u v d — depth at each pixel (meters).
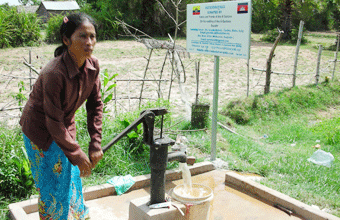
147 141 2.71
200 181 4.25
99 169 4.21
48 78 2.27
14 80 11.28
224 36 4.48
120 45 22.20
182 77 12.71
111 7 26.56
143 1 27.02
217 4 4.46
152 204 2.85
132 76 12.62
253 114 8.26
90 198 3.65
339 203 3.77
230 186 4.12
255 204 3.68
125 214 3.38
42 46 21.48
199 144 5.41
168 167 4.44
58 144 2.37
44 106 2.31
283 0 25.86
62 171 2.54
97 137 2.71
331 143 6.59
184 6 25.97
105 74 5.15
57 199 2.55
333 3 35.19
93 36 2.38
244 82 12.36
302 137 6.98
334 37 30.09
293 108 8.97
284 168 4.74
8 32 20.78
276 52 20.03
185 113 7.62
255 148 5.59
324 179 4.49
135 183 3.93
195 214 2.86
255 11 31.55
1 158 3.66
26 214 3.10
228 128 6.82
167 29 27.25
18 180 3.54
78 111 4.85
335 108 9.54
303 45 23.97
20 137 4.26
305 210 3.39
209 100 9.38
